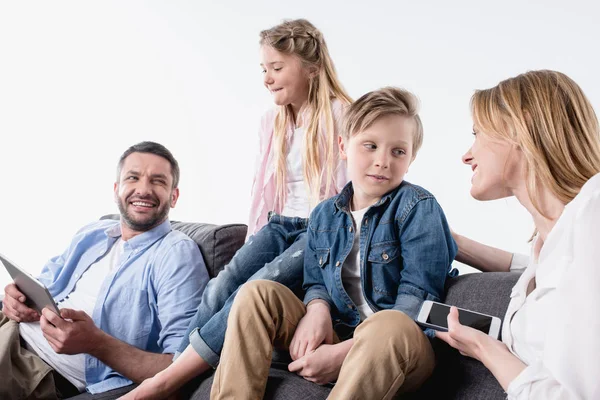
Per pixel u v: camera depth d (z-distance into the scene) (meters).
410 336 1.23
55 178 3.93
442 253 1.51
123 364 1.82
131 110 3.88
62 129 3.93
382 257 1.55
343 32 3.08
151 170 2.12
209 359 1.57
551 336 0.97
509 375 1.06
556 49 2.43
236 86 3.56
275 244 1.92
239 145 3.57
